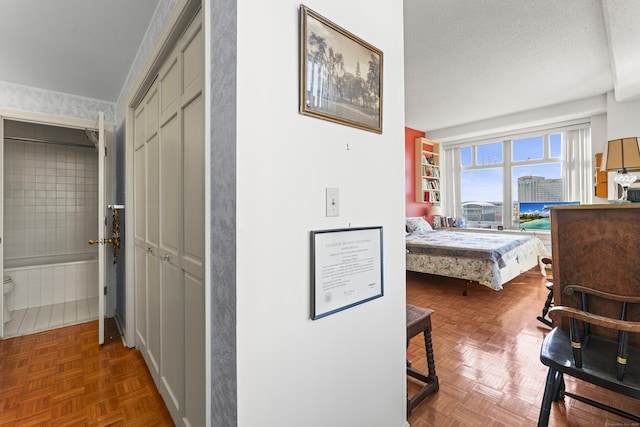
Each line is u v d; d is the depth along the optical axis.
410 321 1.71
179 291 1.42
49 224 3.80
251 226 0.92
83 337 2.65
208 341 1.05
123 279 2.79
